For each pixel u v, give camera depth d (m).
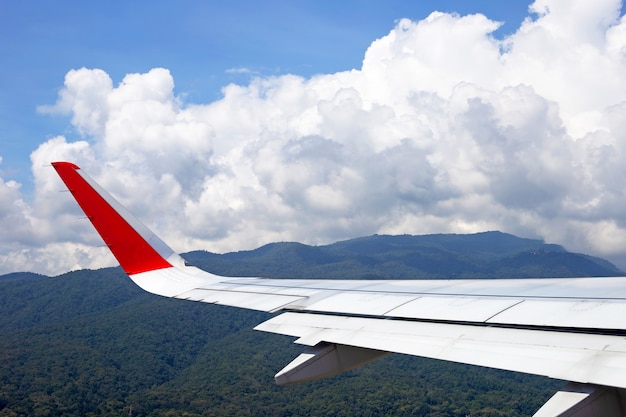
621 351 7.70
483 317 10.58
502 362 8.24
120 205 18.89
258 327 13.11
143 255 19.22
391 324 11.35
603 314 9.44
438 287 14.09
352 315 12.66
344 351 11.49
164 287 18.38
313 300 14.52
